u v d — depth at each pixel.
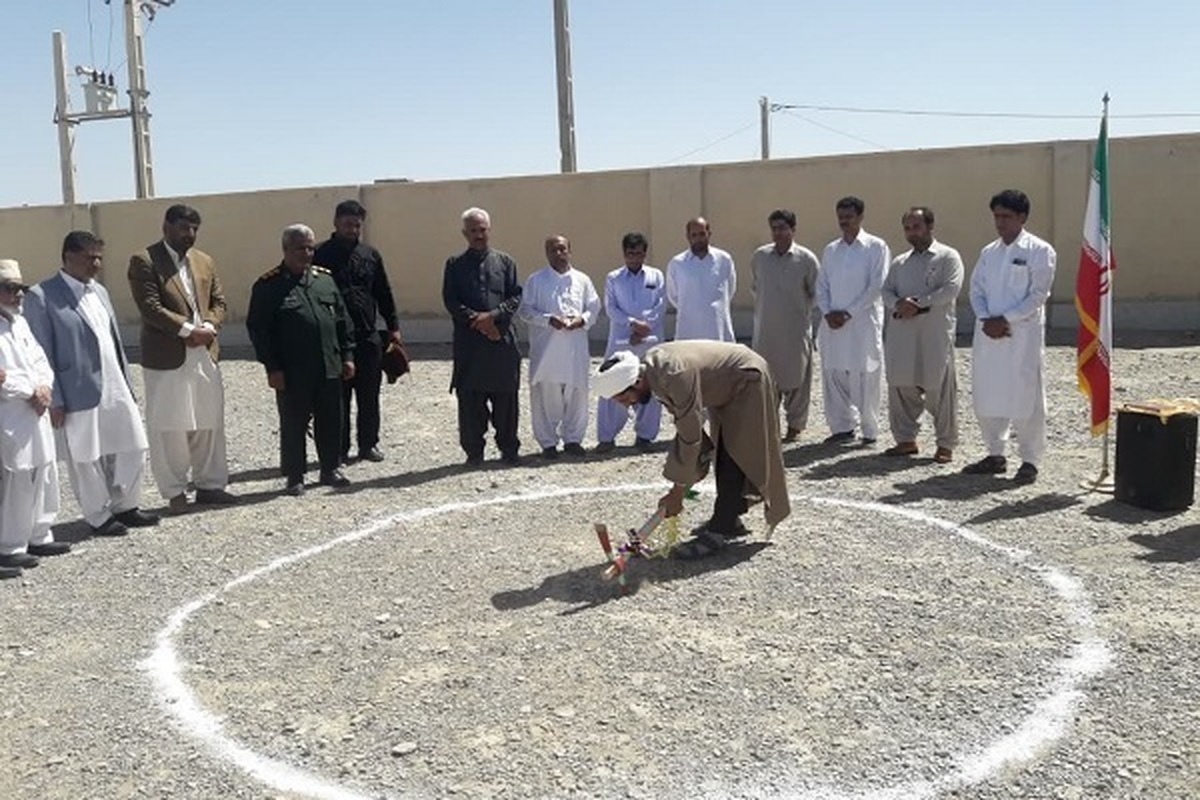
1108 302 7.73
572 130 20.53
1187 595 5.66
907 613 5.59
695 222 9.82
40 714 4.95
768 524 6.66
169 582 6.65
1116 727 4.37
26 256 20.23
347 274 9.51
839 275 9.49
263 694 5.02
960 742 4.31
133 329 19.94
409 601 6.09
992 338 7.89
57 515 8.38
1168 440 7.04
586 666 5.11
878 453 9.18
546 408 9.61
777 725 4.50
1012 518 7.12
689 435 6.09
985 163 15.63
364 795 4.12
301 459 8.66
